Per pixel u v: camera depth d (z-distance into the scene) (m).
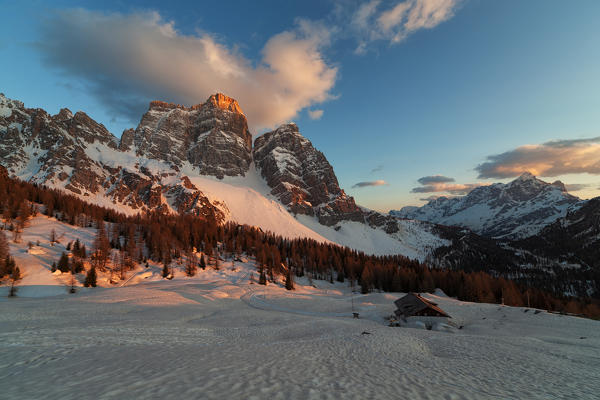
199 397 9.86
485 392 13.09
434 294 127.81
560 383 15.81
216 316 52.81
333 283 152.88
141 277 105.00
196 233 166.75
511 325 59.16
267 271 139.00
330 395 10.87
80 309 45.44
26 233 109.31
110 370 13.05
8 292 67.06
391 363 18.36
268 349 20.86
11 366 13.46
